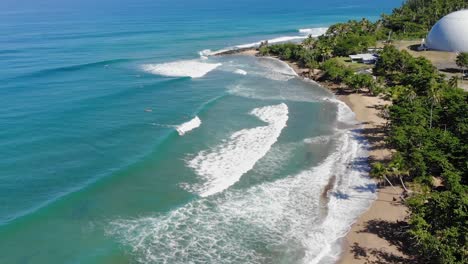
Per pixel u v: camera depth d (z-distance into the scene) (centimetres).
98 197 4081
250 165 4772
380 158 4922
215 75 9025
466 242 2859
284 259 3281
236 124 5991
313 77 8800
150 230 3622
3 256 3266
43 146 5134
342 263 3212
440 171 4341
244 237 3547
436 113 5441
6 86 7694
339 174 4591
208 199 4097
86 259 3256
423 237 2997
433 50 10269
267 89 7906
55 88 7638
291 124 6072
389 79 8162
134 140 5372
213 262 3256
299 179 4491
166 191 4225
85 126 5803
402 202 3991
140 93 7438
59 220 3712
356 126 5981
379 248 3372
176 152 5066
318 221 3756
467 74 8100
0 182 4272
